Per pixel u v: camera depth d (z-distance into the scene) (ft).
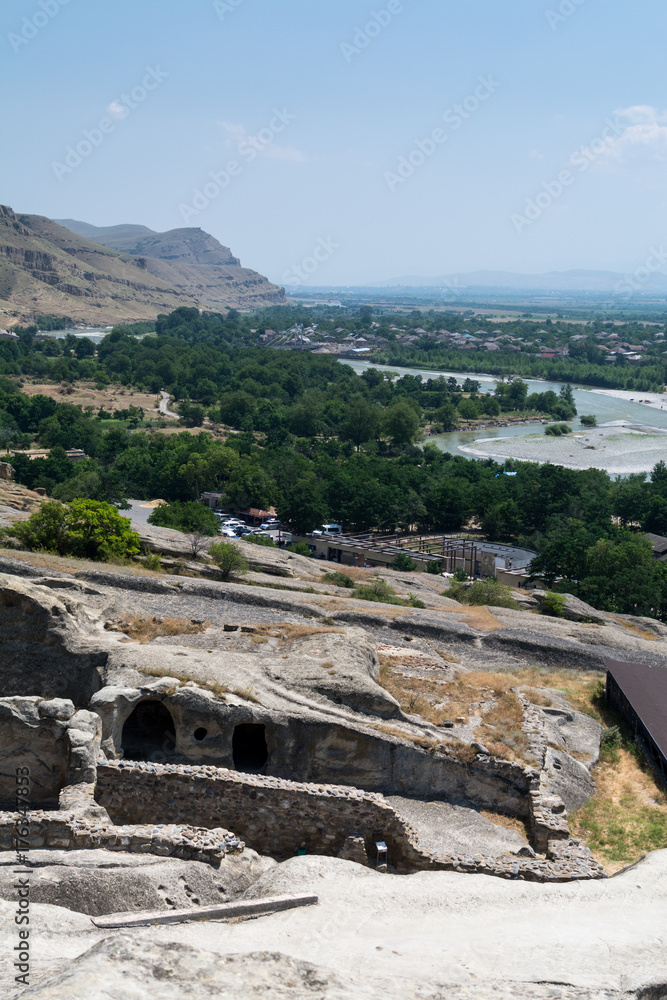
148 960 31.40
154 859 51.93
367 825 61.05
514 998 34.35
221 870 53.16
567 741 86.84
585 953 41.32
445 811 70.54
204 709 70.49
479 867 59.77
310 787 61.93
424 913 48.49
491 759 73.31
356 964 37.88
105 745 68.44
